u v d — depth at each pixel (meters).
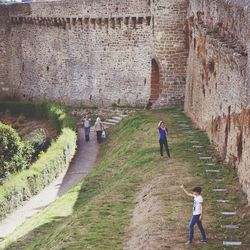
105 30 58.75
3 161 43.38
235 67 29.80
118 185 32.69
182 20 50.94
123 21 56.66
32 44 69.69
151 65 54.12
